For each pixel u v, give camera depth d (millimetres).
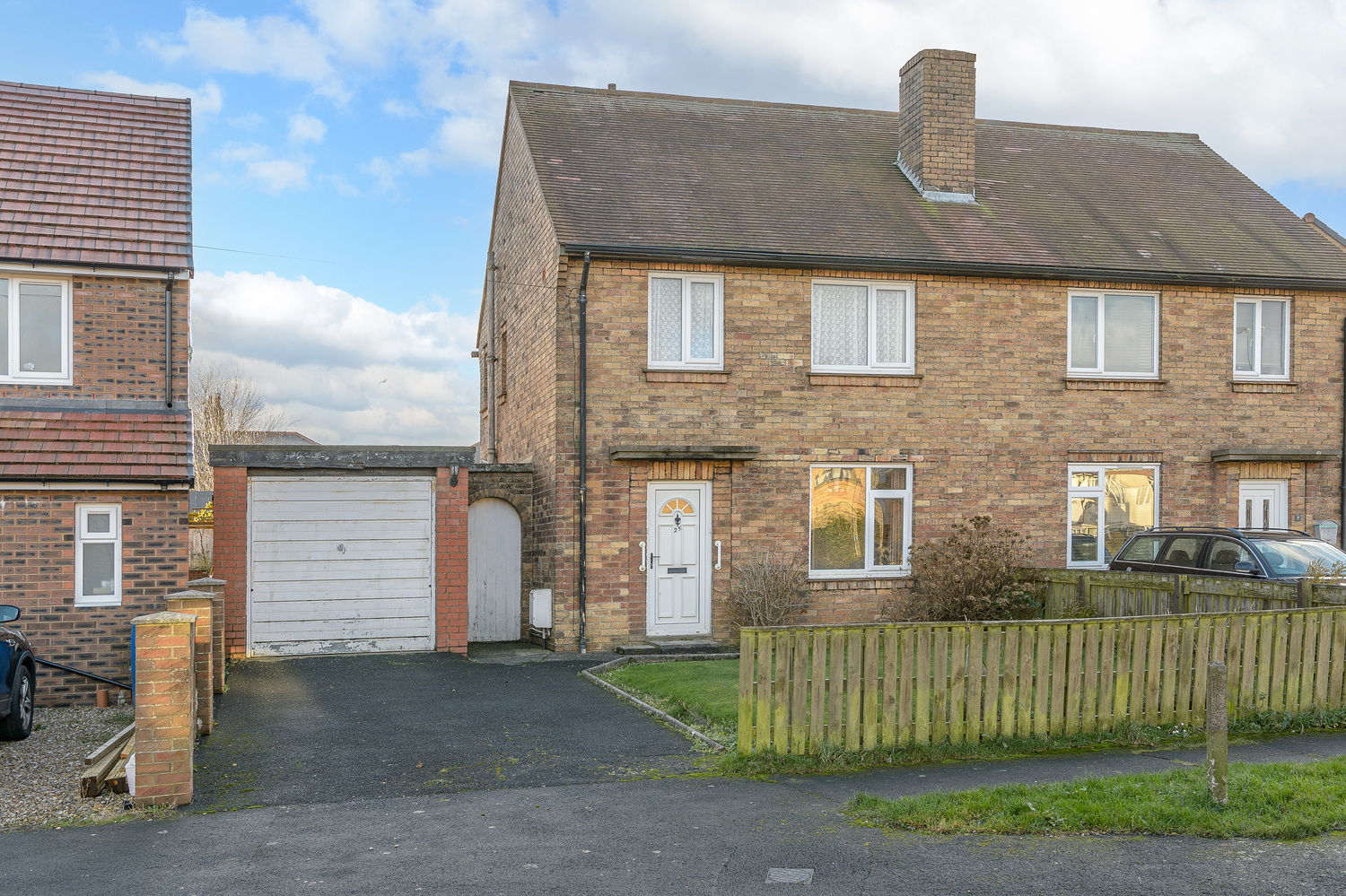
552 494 15562
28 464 11836
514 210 19516
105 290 12852
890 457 16438
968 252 16844
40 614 11961
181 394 13070
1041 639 8828
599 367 15445
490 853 6379
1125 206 19562
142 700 7535
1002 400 16875
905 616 16125
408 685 12453
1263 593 11156
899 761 8344
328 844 6625
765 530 15961
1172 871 5699
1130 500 17484
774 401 16031
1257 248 18750
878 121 21094
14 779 8383
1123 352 17547
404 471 14875
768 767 8172
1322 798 6660
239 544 14227
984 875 5727
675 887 5719
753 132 19625
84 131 14508
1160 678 9227
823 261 15938
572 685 12500
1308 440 18125
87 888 5891
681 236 15766
